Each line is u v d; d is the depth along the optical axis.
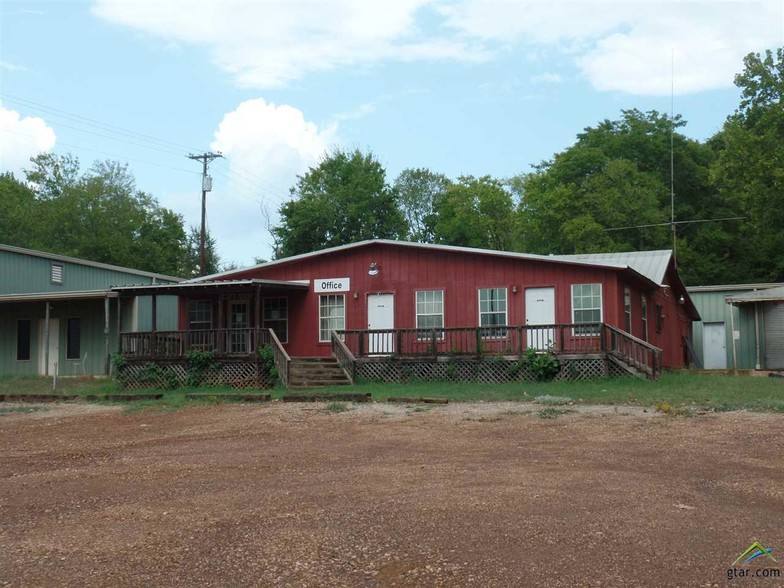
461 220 61.19
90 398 20.84
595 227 45.44
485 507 7.50
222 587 5.64
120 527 7.31
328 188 58.09
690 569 5.63
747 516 7.00
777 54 38.97
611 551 6.06
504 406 16.34
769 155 37.47
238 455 11.20
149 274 36.72
